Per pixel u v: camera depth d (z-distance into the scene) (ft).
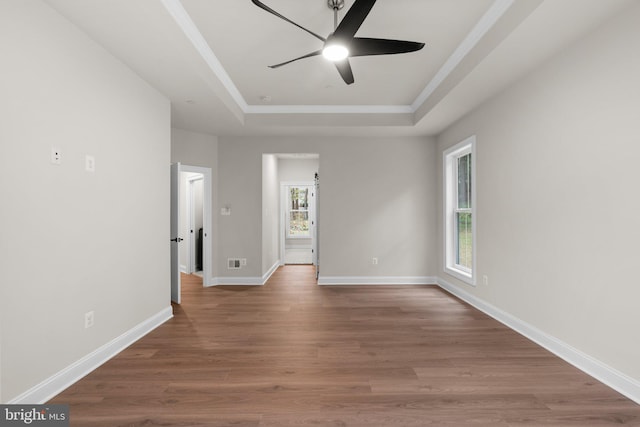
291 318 11.70
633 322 6.53
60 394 6.64
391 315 12.02
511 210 10.53
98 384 7.06
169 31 7.84
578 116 7.82
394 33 9.20
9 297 5.74
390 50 7.63
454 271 15.14
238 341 9.53
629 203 6.59
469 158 14.87
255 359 8.33
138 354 8.62
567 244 8.20
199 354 8.63
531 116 9.51
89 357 7.67
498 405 6.28
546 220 8.95
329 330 10.44
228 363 8.10
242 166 17.51
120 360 8.25
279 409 6.17
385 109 15.33
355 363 8.09
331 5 7.88
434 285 17.13
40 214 6.36
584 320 7.70
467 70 9.74
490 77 9.91
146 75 9.76
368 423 5.75
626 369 6.66
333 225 17.44
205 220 17.10
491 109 11.66
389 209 17.42
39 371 6.34
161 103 11.12
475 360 8.23
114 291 8.68
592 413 6.02
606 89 7.06
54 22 6.70
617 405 6.27
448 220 16.11
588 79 7.51
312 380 7.25
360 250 17.46
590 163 7.50
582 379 7.26
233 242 17.58
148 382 7.15
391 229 17.43
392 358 8.37
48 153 6.56
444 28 8.96
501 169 11.07
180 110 12.94
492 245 11.71
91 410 6.11
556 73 8.51
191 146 16.33
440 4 7.95
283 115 15.35
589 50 7.48
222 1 7.80
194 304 13.60
